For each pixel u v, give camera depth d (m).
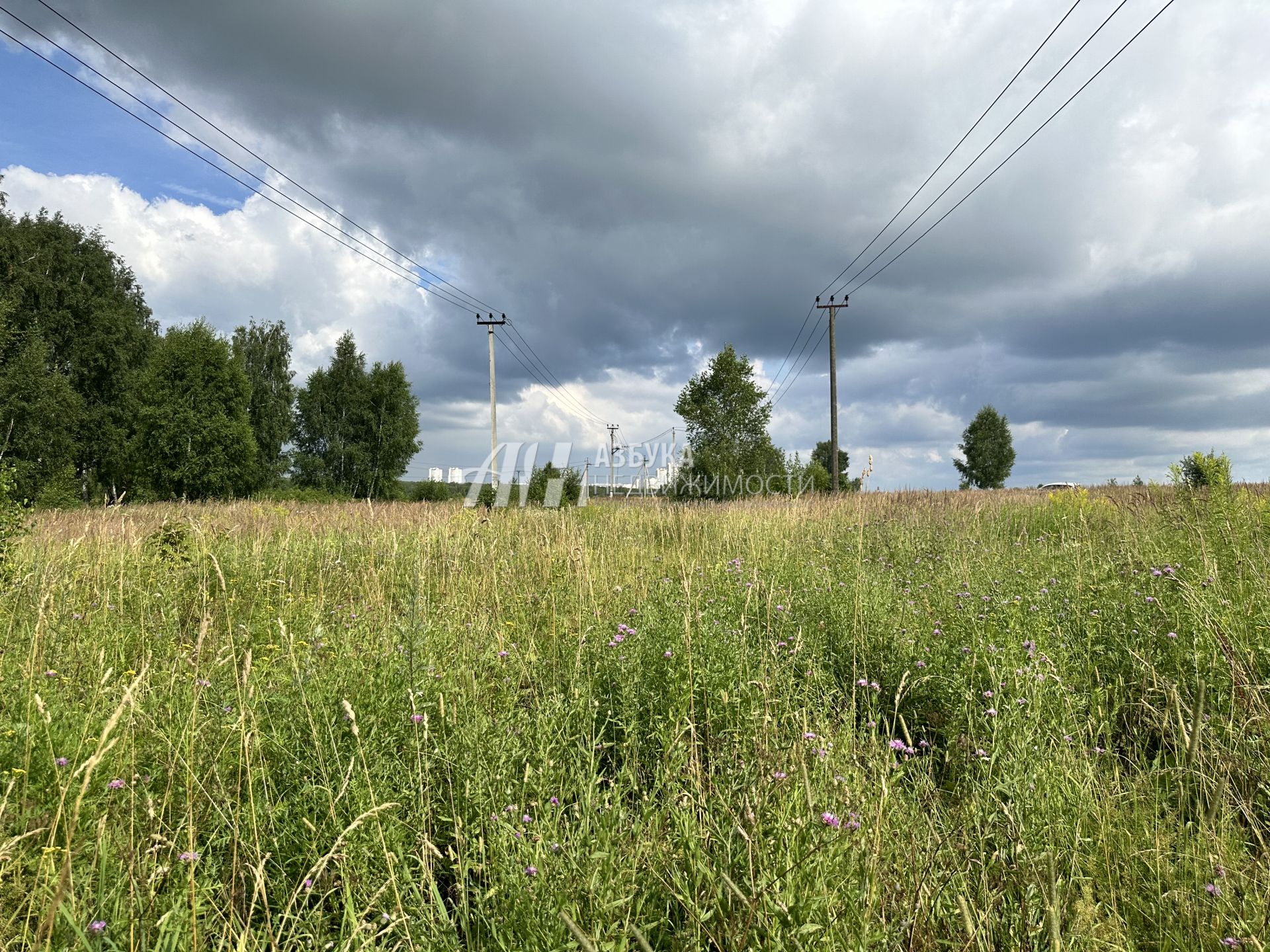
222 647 4.12
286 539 8.96
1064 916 2.06
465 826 2.54
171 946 1.88
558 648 4.71
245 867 2.35
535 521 11.70
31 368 29.30
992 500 16.36
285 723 3.15
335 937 2.11
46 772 2.60
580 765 2.96
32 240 34.25
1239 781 2.85
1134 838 2.50
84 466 36.06
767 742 2.60
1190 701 3.40
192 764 2.78
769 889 1.84
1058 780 2.74
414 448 55.66
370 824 2.42
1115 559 5.94
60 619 4.77
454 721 3.07
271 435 48.66
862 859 1.99
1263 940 1.97
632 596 6.17
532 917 1.94
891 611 5.20
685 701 3.44
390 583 7.39
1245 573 4.88
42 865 2.08
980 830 2.44
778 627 4.93
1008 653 3.72
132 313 38.38
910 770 2.89
